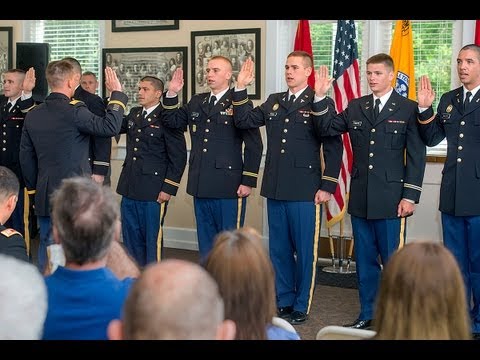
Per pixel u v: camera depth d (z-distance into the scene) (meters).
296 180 4.46
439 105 4.23
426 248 1.63
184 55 6.55
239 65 6.34
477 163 4.05
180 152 5.01
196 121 4.90
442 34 5.85
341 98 5.78
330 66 6.20
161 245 5.07
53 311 1.83
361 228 4.32
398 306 1.61
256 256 1.72
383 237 4.25
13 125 5.55
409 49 5.73
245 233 1.80
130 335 1.16
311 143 4.49
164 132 4.99
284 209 4.52
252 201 6.38
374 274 4.34
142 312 1.13
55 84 4.20
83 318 1.83
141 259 5.14
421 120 4.12
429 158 5.75
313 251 4.50
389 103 4.26
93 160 4.74
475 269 4.12
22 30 7.22
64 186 1.95
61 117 4.14
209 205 4.85
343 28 5.81
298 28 6.04
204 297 1.14
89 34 7.05
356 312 4.68
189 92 6.57
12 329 1.31
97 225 1.87
